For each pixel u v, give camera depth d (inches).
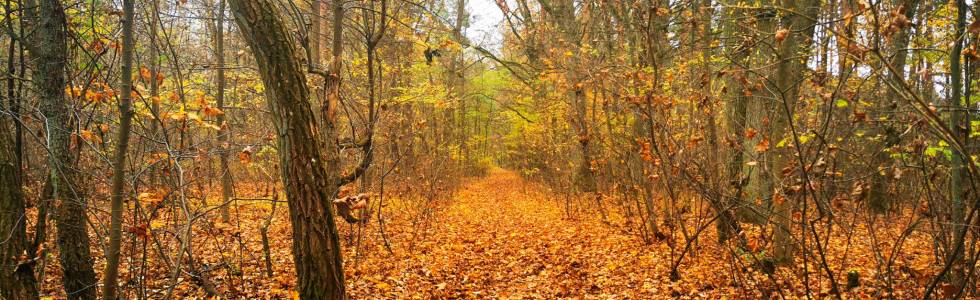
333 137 216.8
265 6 126.0
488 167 1386.6
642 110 239.6
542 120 589.9
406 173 442.3
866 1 101.2
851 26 111.6
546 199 633.6
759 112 247.3
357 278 259.8
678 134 280.2
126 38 127.2
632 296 231.0
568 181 500.7
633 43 391.2
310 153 129.8
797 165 159.2
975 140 187.0
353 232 352.5
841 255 263.6
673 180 247.0
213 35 408.8
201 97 140.7
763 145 173.6
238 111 402.3
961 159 132.2
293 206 130.3
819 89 136.9
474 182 1081.4
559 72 365.1
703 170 223.9
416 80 533.3
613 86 312.7
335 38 225.3
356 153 305.3
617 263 287.0
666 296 227.1
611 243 339.6
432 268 287.3
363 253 308.8
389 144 339.3
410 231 396.2
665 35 372.5
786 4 226.7
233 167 453.4
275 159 379.9
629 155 314.2
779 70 208.8
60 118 157.8
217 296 196.7
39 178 198.5
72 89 149.4
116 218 129.3
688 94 276.4
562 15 479.5
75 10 196.9
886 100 177.3
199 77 348.5
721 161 251.1
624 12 373.4
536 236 396.8
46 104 157.1
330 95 215.0
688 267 262.4
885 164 219.6
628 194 373.4
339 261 135.7
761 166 223.3
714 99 256.2
